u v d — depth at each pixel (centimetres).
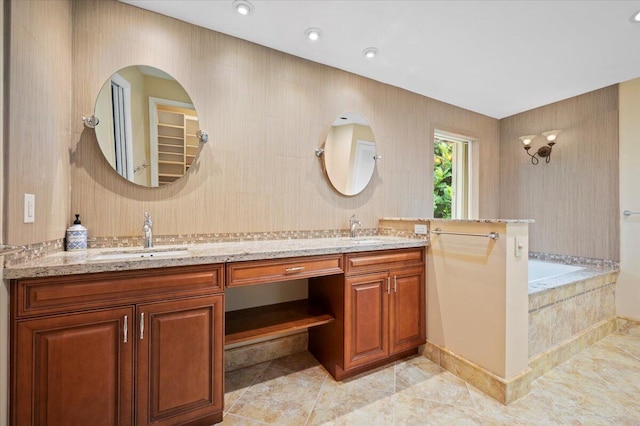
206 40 192
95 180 164
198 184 190
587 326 238
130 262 121
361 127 257
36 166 122
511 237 169
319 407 160
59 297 112
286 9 175
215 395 143
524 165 341
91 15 162
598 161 284
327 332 198
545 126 324
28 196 115
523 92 291
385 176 272
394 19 184
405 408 160
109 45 167
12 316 105
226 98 198
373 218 265
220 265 143
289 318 188
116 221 169
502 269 169
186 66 186
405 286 207
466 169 358
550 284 213
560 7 171
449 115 318
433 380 187
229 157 199
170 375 132
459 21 185
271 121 214
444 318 204
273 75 215
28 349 108
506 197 358
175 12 178
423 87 280
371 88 263
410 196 288
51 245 137
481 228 181
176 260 130
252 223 207
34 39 120
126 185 171
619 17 180
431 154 303
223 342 145
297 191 225
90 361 117
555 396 171
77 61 159
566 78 261
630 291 263
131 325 124
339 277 185
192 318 137
